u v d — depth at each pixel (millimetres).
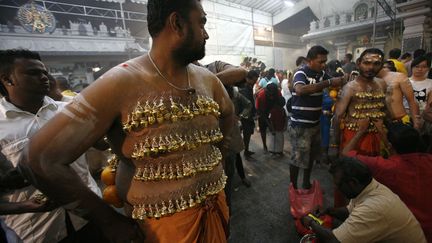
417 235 1327
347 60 6484
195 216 815
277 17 15016
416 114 2309
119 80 676
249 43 13781
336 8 11469
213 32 11906
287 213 2484
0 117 1176
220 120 1112
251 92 4000
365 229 1330
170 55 745
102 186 3197
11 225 1201
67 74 7738
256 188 3041
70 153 644
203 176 822
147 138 694
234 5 12992
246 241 2139
